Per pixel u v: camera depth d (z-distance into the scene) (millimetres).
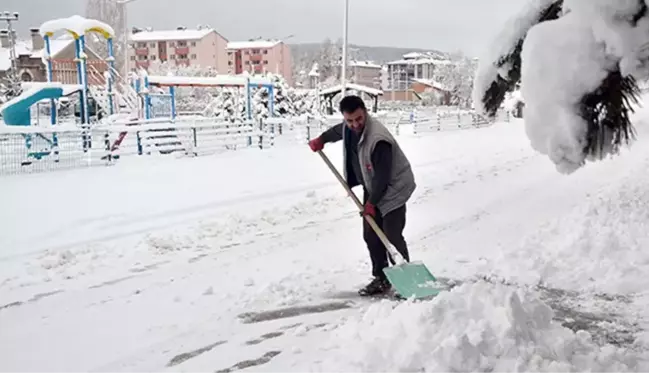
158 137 17156
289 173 12406
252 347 3805
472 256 5797
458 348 3156
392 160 4504
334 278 5184
